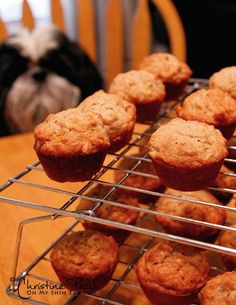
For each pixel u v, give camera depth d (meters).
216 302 0.50
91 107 0.62
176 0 1.45
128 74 0.70
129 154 0.68
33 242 0.66
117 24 1.38
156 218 0.60
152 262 0.54
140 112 0.69
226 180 0.63
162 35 1.51
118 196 0.61
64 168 0.54
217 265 0.60
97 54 1.68
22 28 1.29
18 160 0.84
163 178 0.55
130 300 0.57
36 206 0.50
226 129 0.63
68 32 1.60
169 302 0.53
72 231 0.62
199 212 0.58
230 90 0.69
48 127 0.54
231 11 1.41
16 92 1.16
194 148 0.53
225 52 1.50
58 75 1.18
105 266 0.55
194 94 0.66
